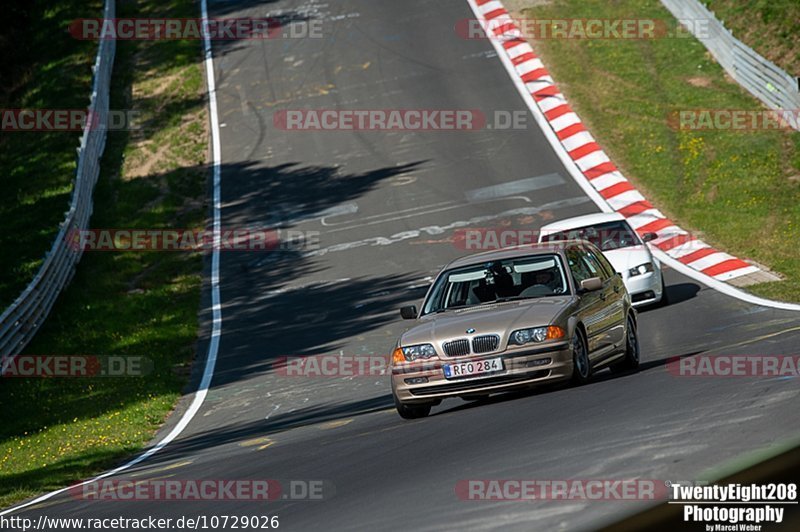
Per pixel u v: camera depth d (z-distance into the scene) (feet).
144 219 363.56
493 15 467.11
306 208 354.95
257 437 163.43
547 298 138.92
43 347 268.41
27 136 439.63
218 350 256.52
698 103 381.60
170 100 447.83
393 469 101.24
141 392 224.94
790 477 70.85
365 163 378.12
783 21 416.46
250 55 473.26
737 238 288.10
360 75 438.81
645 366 159.53
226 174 388.78
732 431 88.17
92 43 504.02
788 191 315.78
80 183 356.18
